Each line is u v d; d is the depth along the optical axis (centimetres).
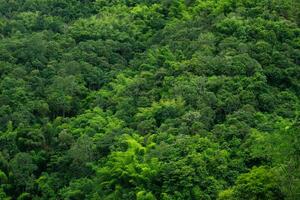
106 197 5481
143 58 7938
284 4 7738
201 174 5159
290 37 7144
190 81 6475
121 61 8225
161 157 5481
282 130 3884
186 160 5272
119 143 6084
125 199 5328
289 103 6200
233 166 5281
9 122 6625
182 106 6238
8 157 6350
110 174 5622
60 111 7275
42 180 6178
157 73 7000
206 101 6138
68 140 6550
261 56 6725
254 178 4212
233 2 8012
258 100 6169
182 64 6862
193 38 7656
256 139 5244
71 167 6241
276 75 6512
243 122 5738
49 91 7306
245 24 7281
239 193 4225
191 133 5803
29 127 6681
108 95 7281
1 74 7700
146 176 5362
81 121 6862
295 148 3634
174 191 5141
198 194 5050
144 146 5941
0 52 8000
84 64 7919
